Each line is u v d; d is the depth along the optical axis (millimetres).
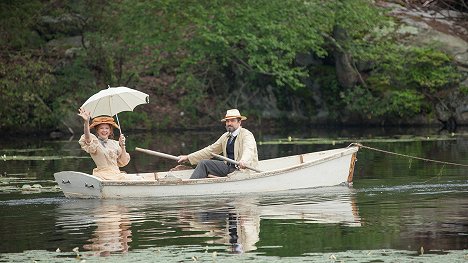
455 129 66875
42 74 69875
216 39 67125
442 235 23969
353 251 21984
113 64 71875
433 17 77875
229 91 74000
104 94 33656
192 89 72062
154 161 46938
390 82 71688
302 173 34375
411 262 20609
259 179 33531
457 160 43344
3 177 39281
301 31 68875
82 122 70438
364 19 70625
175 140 59531
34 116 69750
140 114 71375
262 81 73562
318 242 23281
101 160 33469
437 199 30812
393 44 71562
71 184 32469
